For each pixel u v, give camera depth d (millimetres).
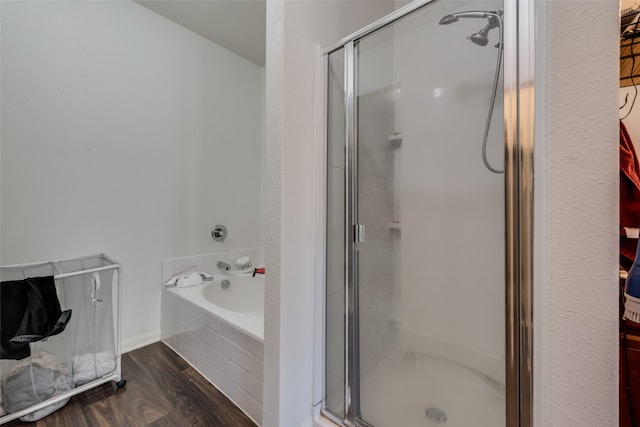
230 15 2045
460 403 1146
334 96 1260
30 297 1247
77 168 1720
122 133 1896
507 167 807
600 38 535
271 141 1131
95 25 1769
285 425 1118
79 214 1731
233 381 1438
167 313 2018
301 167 1173
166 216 2121
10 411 1254
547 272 610
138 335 1988
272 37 1124
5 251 1502
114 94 1854
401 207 1390
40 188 1598
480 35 1059
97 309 1497
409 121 1332
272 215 1126
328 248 1271
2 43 1470
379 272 1329
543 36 652
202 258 2322
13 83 1504
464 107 1151
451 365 1196
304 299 1199
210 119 2363
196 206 2289
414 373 1289
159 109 2068
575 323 570
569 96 573
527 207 754
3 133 1481
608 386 533
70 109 1686
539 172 658
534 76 721
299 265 1172
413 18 1125
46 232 1620
